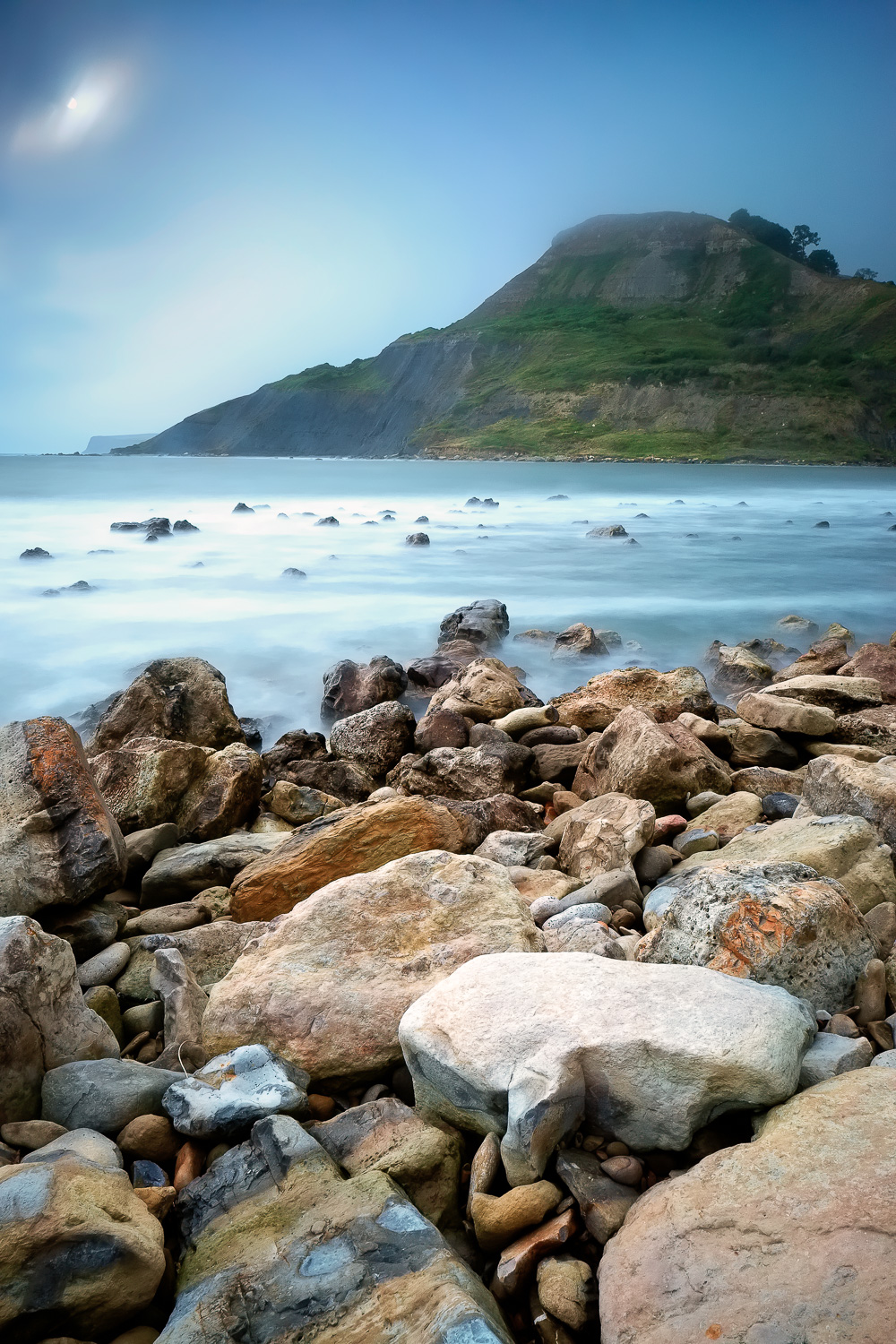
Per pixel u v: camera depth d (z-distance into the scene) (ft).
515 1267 8.52
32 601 68.90
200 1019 13.70
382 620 64.03
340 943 13.85
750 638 60.95
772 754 29.71
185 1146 10.62
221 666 51.70
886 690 37.91
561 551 103.96
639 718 25.62
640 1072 9.60
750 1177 8.30
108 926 17.02
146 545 104.37
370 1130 10.51
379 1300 7.90
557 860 20.27
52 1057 11.82
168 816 24.32
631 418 594.65
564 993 10.67
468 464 488.02
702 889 13.47
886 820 18.12
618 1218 8.79
